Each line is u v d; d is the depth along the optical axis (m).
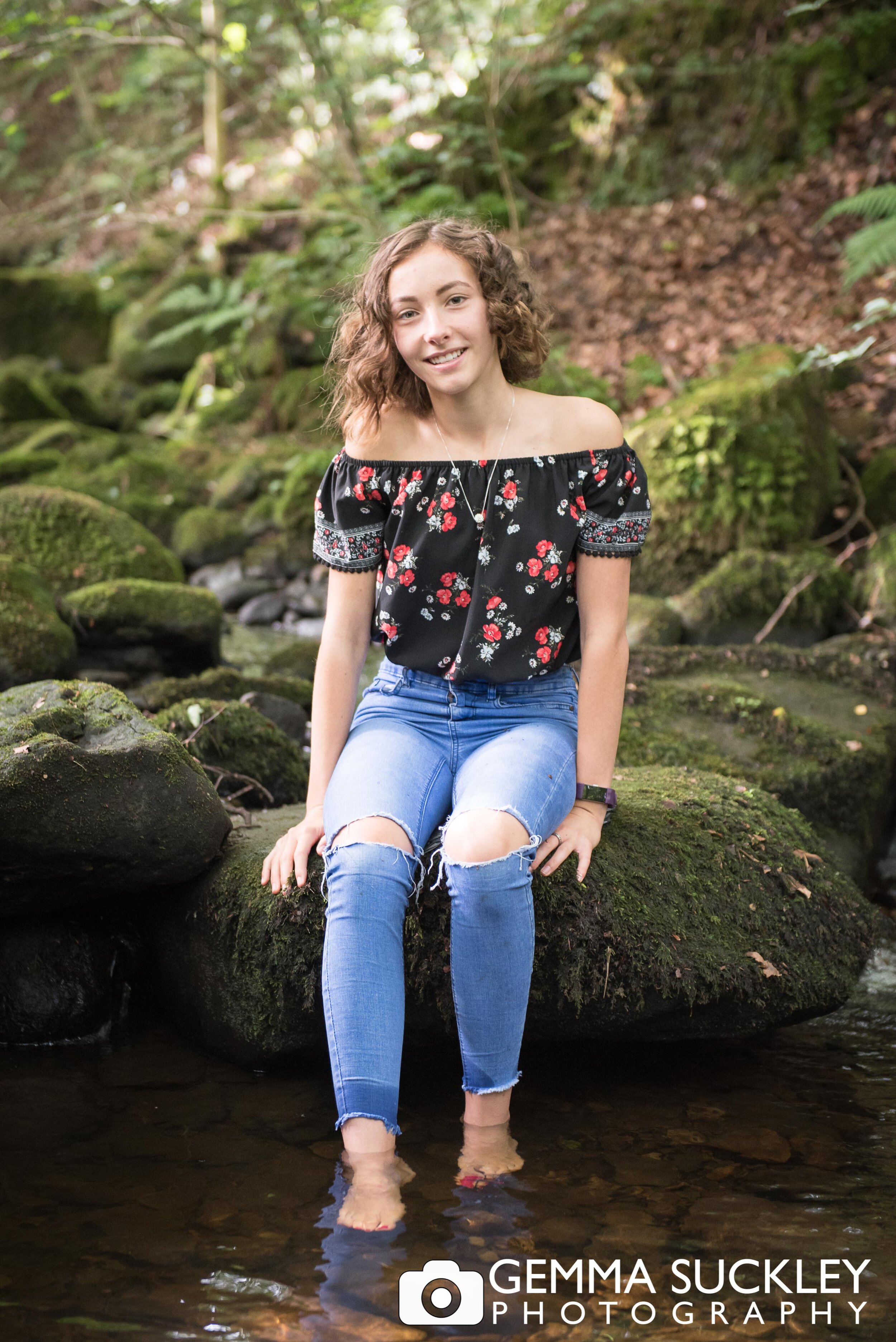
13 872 2.12
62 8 6.39
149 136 10.47
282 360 7.28
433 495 2.11
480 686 2.16
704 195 7.33
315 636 5.09
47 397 7.15
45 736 2.12
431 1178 1.80
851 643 4.16
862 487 5.07
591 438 2.11
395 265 2.04
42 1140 1.91
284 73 8.70
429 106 8.12
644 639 4.37
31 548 4.52
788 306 6.32
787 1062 2.26
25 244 9.94
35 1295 1.50
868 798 3.31
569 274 7.08
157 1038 2.34
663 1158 1.88
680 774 2.74
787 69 7.18
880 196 5.31
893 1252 1.63
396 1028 1.83
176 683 3.63
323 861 2.14
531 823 1.93
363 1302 1.50
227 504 6.11
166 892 2.39
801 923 2.33
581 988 2.15
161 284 8.30
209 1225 1.66
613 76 7.70
